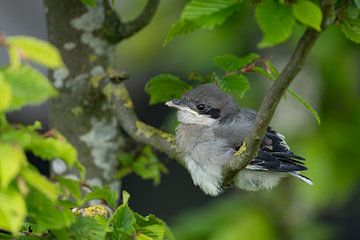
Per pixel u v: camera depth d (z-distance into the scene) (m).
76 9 11.07
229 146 10.80
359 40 7.51
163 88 10.66
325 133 15.38
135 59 16.61
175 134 11.41
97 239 6.83
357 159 15.24
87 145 11.43
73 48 11.16
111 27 11.12
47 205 6.00
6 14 18.19
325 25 6.68
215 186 10.98
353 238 19.67
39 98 5.55
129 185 20.23
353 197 19.28
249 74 15.33
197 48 15.45
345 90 15.58
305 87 15.49
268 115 7.85
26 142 5.36
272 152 10.77
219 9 7.00
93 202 10.42
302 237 14.94
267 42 6.43
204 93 11.19
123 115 10.90
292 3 6.41
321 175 14.94
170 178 20.31
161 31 16.28
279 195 15.05
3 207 5.26
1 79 5.17
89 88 11.23
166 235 8.41
